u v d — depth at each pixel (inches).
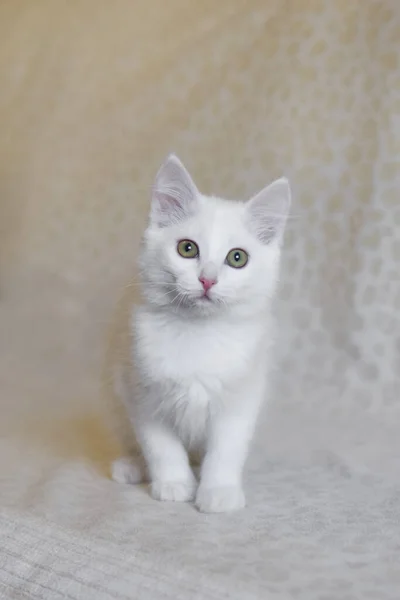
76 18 119.3
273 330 61.3
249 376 51.4
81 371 96.3
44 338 106.3
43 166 115.5
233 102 94.3
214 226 50.7
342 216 83.0
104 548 39.7
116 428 59.7
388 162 80.2
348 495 52.8
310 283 84.7
